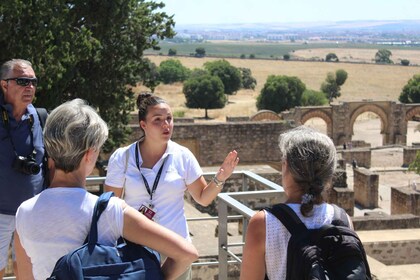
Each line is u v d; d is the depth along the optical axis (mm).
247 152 40781
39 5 19719
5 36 18719
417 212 35438
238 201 6156
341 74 145250
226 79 126688
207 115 99062
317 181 4137
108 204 3873
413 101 105125
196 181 6207
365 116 102688
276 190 6488
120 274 3607
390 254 23219
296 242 3893
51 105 22500
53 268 3822
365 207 42906
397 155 63344
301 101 98625
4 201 6055
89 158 4031
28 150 6164
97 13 25156
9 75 6090
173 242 3879
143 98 6172
